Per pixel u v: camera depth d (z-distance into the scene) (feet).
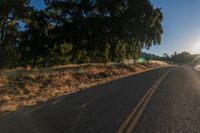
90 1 180.75
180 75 114.52
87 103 43.24
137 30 182.91
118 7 180.75
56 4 179.11
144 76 107.86
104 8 177.47
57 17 180.96
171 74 121.29
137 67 182.91
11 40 162.71
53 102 44.68
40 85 70.08
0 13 150.10
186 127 28.35
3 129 27.81
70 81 83.25
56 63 198.18
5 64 160.86
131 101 44.98
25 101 47.42
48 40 177.37
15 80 70.54
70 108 39.11
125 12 181.57
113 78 98.02
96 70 119.14
